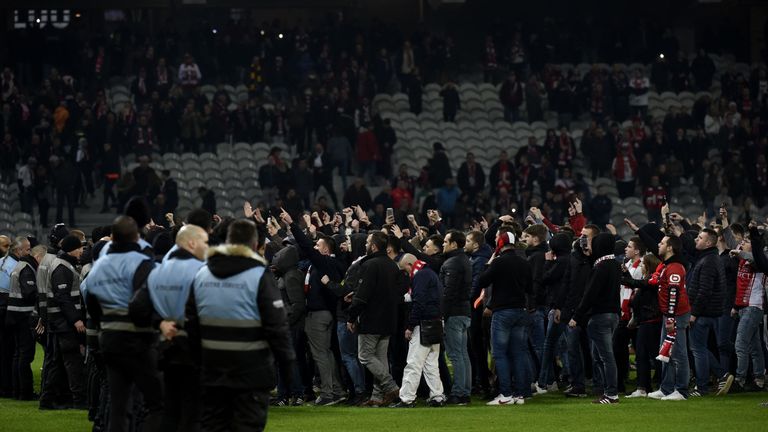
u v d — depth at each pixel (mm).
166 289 29531
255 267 27938
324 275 46094
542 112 125125
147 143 105250
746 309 48875
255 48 121312
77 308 43688
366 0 143000
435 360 46031
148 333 31281
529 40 131000
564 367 52156
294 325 45531
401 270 46375
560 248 48000
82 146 101188
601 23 143250
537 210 54125
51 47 119125
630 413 43031
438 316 45156
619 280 46031
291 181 100938
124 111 105375
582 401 47156
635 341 52125
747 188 111625
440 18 143125
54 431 39750
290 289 45594
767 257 47688
